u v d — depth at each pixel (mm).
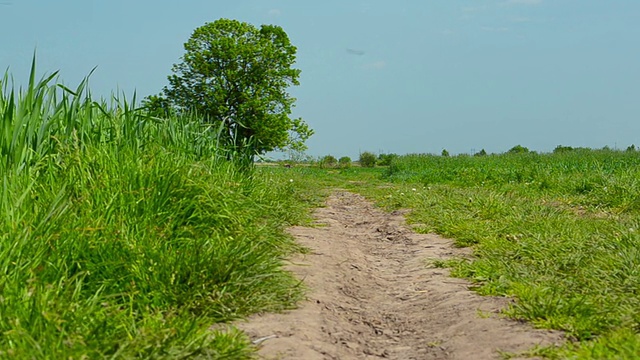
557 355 3793
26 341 3496
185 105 31219
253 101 31812
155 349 3641
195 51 32781
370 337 4758
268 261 5539
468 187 17578
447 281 6230
